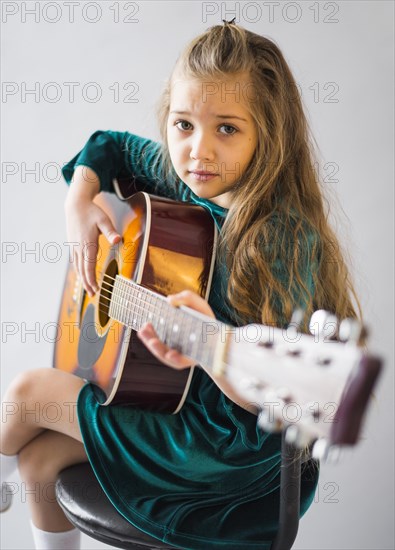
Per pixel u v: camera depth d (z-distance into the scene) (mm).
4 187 1928
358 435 622
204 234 1177
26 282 1949
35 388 1193
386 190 1771
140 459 1123
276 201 1173
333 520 1824
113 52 1843
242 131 1126
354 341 647
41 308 1951
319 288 1171
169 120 1161
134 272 1174
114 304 1200
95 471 1109
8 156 1916
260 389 740
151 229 1175
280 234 1129
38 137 1904
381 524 1816
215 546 1048
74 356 1361
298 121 1231
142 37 1824
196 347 867
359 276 1764
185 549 1045
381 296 1772
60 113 1886
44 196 1923
